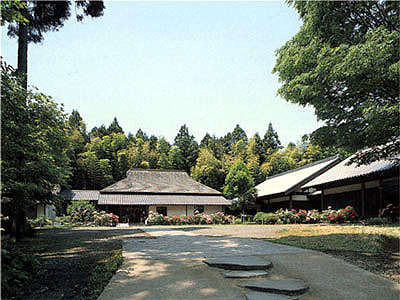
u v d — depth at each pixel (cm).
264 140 5581
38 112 916
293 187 2400
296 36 1070
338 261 597
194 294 418
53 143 1046
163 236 1085
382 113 830
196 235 1129
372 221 1487
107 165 4403
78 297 408
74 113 5600
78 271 537
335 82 942
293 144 5800
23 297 408
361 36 980
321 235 998
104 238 1057
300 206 2542
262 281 468
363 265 583
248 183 2825
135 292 419
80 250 771
